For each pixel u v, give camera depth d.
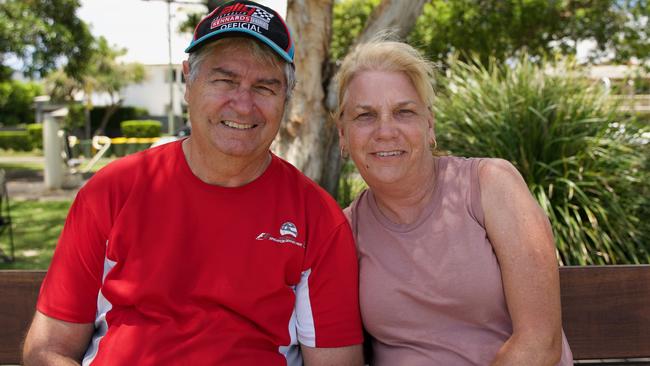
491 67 5.22
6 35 11.79
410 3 3.93
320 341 2.03
